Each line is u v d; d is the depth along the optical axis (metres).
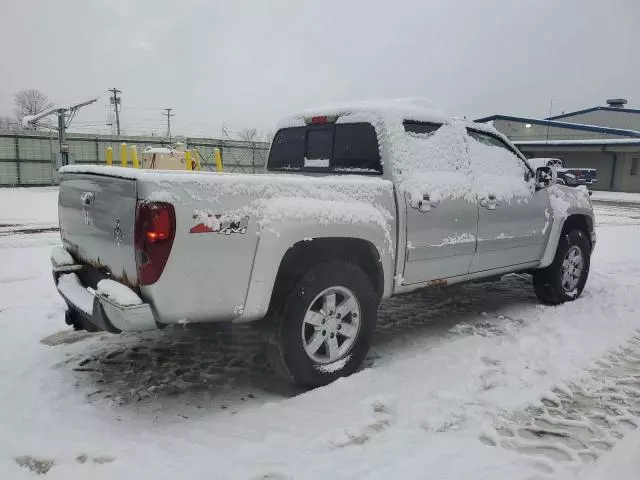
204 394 3.47
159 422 3.07
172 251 2.85
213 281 3.01
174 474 2.55
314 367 3.49
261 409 3.23
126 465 2.61
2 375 3.66
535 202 5.16
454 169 4.45
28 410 3.16
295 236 3.28
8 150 27.92
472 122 4.83
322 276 3.44
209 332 4.67
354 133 4.30
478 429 3.03
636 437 2.95
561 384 3.61
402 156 4.05
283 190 3.29
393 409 3.23
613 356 4.25
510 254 4.95
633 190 38.34
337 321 3.61
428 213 4.07
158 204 2.81
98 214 3.27
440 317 5.22
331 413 3.15
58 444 2.79
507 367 3.87
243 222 3.07
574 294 5.85
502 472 2.59
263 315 3.24
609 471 2.62
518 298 6.00
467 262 4.52
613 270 7.76
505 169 4.99
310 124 4.71
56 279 3.80
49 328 4.67
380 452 2.76
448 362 3.95
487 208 4.59
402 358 4.06
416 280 4.13
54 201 19.14
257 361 4.05
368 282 3.70
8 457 2.67
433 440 2.89
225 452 2.75
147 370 3.83
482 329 4.80
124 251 2.98
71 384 3.55
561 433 3.02
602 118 46.03
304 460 2.68
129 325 2.85
